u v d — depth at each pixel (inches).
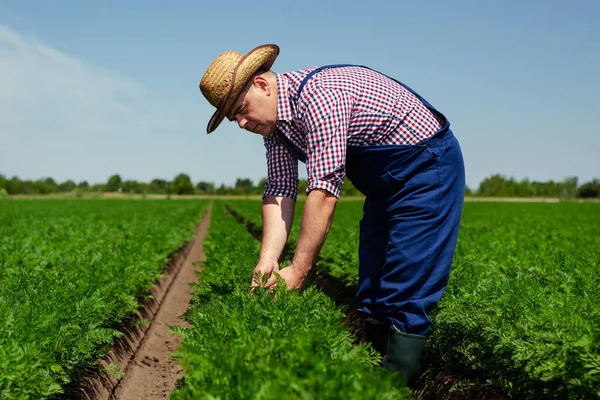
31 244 443.2
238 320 161.5
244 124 182.1
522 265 325.4
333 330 158.6
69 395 197.9
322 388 113.2
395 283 182.4
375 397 112.0
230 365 133.0
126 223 837.8
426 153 175.6
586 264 325.1
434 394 208.4
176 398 134.0
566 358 150.8
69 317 207.9
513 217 1197.7
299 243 177.6
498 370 181.2
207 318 171.8
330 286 386.0
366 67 188.7
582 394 150.3
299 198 3152.1
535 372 153.5
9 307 199.9
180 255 617.0
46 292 233.8
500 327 181.8
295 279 182.1
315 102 168.6
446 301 224.2
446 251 181.0
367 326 199.8
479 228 762.8
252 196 5211.6
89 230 617.0
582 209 1776.6
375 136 175.9
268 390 114.5
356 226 664.4
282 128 180.7
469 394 188.4
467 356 192.9
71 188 5738.2
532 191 4677.7
